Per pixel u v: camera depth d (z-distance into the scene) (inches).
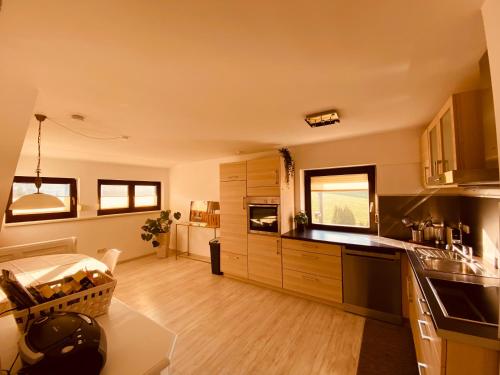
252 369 72.6
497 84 30.0
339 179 132.7
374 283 98.2
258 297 121.3
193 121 88.0
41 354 27.8
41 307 39.2
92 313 45.3
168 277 150.8
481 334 38.4
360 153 119.0
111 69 50.9
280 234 125.4
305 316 102.1
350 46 44.1
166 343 38.1
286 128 99.7
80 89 59.9
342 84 59.8
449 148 60.1
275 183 127.6
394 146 110.0
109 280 49.3
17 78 53.7
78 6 33.2
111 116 80.2
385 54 46.9
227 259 146.6
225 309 109.1
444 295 58.4
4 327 44.6
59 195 154.5
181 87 59.9
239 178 141.4
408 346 81.4
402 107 76.6
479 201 76.2
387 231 112.3
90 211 166.7
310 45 43.6
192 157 173.3
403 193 108.1
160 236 192.9
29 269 88.5
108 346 36.9
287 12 35.3
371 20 37.2
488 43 32.1
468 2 33.4
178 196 212.7
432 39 42.1
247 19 36.6
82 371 28.6
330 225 135.0
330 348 81.4
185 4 33.4
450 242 89.8
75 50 43.9
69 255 106.6
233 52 45.6
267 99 68.6
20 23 36.3
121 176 186.2
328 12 35.4
